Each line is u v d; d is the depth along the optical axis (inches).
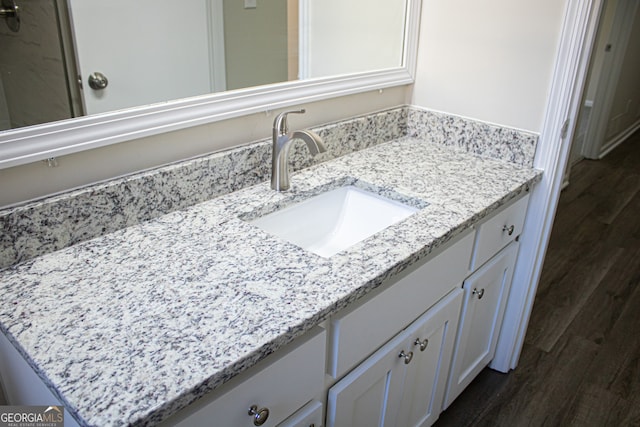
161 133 46.4
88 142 41.5
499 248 62.6
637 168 168.1
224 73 50.4
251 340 32.1
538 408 72.2
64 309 34.7
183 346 31.5
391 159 65.4
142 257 41.1
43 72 38.3
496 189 57.1
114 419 26.4
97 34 40.8
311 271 39.9
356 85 64.0
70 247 42.1
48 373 29.2
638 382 77.0
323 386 40.7
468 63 66.3
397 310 45.9
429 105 72.4
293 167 59.5
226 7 48.7
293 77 57.3
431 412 62.1
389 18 65.2
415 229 47.3
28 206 39.1
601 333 88.2
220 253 42.1
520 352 80.4
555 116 60.6
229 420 32.8
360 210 59.6
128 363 30.1
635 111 208.4
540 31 59.2
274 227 52.9
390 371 48.5
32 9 36.7
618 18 154.9
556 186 64.9
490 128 66.0
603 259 112.5
